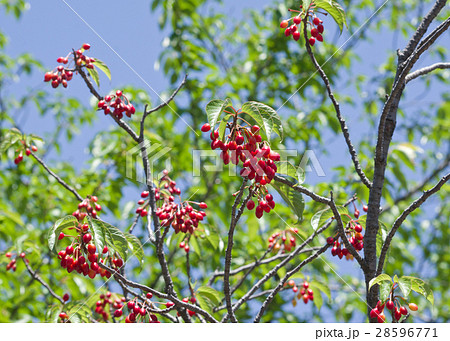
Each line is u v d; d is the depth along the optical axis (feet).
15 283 13.91
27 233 14.44
